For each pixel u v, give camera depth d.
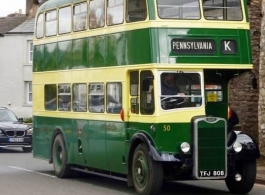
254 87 17.03
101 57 18.14
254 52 26.11
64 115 20.33
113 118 17.45
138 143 16.36
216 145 15.89
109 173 18.36
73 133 19.77
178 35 15.96
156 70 15.76
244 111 26.45
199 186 18.69
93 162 18.64
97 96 18.34
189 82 16.00
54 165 20.91
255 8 26.16
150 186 15.66
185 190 17.73
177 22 16.00
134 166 16.36
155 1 15.92
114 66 17.44
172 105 15.82
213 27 16.30
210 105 17.20
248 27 16.69
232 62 16.39
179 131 15.83
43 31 21.80
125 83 16.84
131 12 16.70
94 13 18.61
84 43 19.12
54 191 17.38
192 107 15.95
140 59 16.23
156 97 15.72
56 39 20.88
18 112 56.75
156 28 15.84
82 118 19.19
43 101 21.78
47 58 21.48
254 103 26.38
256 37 26.09
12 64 57.00
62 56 20.45
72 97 19.83
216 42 16.30
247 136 16.45
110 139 17.61
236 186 16.83
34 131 22.44
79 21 19.47
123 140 16.94
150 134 15.86
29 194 16.77
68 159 20.09
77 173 20.81
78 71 19.45
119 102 17.16
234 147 16.12
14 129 30.55
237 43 16.52
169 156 15.55
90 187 18.27
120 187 18.25
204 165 15.81
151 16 15.89
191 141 15.84
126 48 16.86
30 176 21.05
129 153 16.53
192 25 16.11
